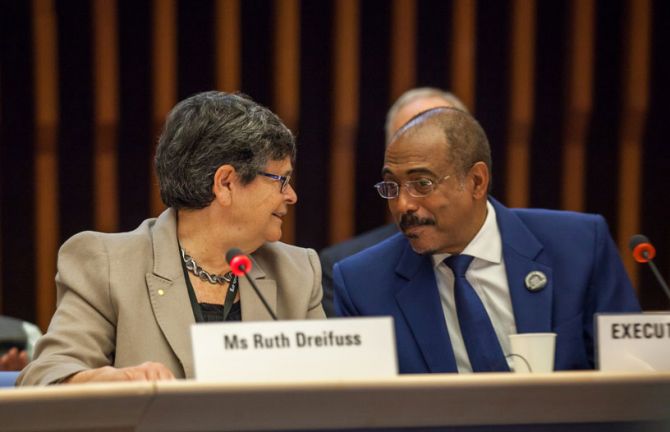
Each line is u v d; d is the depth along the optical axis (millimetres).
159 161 7543
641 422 5852
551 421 5727
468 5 14711
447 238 7844
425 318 8000
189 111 7488
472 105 14812
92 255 7453
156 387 4902
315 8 14672
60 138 14305
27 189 14336
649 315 6180
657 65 14992
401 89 14664
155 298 7371
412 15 14664
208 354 5473
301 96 14711
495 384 5152
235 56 14469
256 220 7488
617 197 15109
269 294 7703
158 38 14312
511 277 8023
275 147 7484
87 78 14336
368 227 14812
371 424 5543
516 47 14805
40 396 4812
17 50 14211
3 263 14258
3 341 10148
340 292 8328
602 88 15062
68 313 7270
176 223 7734
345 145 14734
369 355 5637
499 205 8336
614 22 15023
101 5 14219
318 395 5098
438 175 7688
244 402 5121
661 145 15086
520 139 14875
